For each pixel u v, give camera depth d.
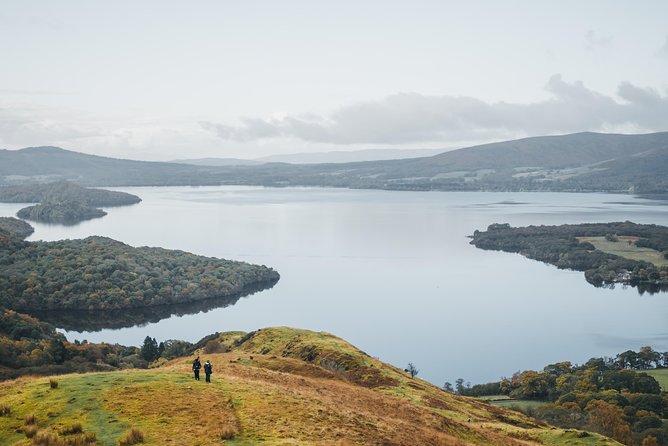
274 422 36.72
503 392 162.38
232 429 34.25
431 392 79.06
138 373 48.91
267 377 55.12
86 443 31.78
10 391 41.56
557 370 178.50
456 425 55.00
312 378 66.31
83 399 39.12
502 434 62.75
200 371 53.88
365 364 83.12
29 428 33.47
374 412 49.00
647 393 135.75
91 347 169.50
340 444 33.59
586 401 129.75
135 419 35.66
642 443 96.88
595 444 62.47
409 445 38.47
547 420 112.38
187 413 37.25
